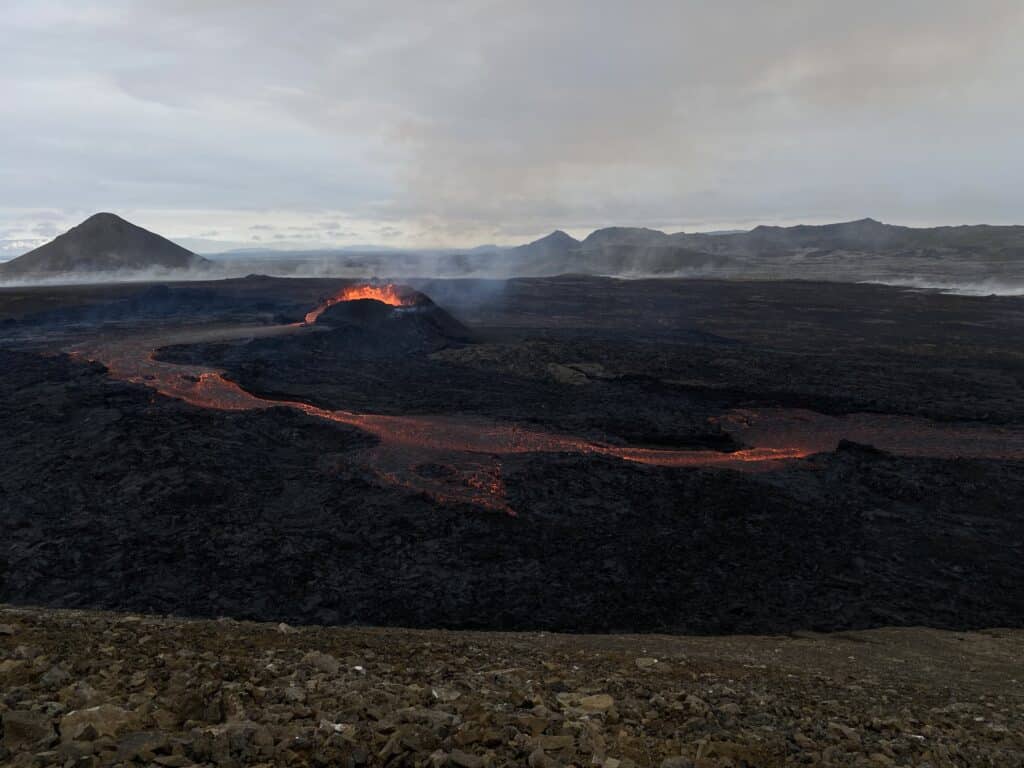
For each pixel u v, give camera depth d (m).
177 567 19.27
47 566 18.89
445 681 6.73
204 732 4.46
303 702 5.43
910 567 20.30
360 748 4.38
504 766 4.38
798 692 8.05
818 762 5.14
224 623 9.32
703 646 12.15
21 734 4.10
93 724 4.32
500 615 17.53
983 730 6.78
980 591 18.83
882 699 8.04
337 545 21.02
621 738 5.18
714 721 6.05
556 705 6.05
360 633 9.77
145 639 7.15
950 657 12.37
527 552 20.94
